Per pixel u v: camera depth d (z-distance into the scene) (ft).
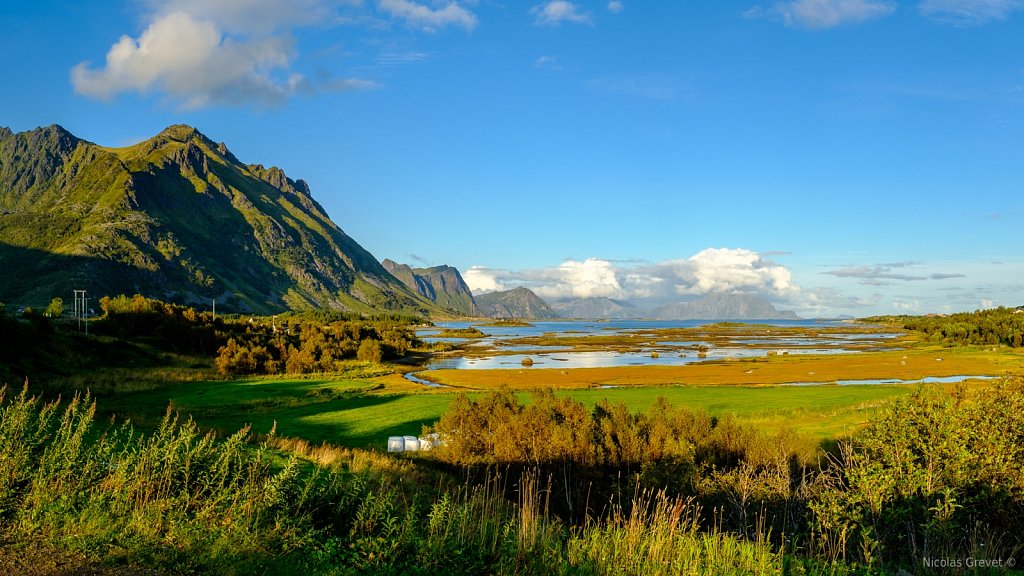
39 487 34.68
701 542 40.47
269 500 38.37
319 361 355.15
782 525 54.08
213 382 262.47
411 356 479.41
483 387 261.03
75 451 38.22
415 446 121.90
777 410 165.78
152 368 284.41
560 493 82.69
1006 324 537.24
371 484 63.16
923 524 40.50
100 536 31.42
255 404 193.06
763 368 331.57
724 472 71.15
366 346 406.00
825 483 52.19
